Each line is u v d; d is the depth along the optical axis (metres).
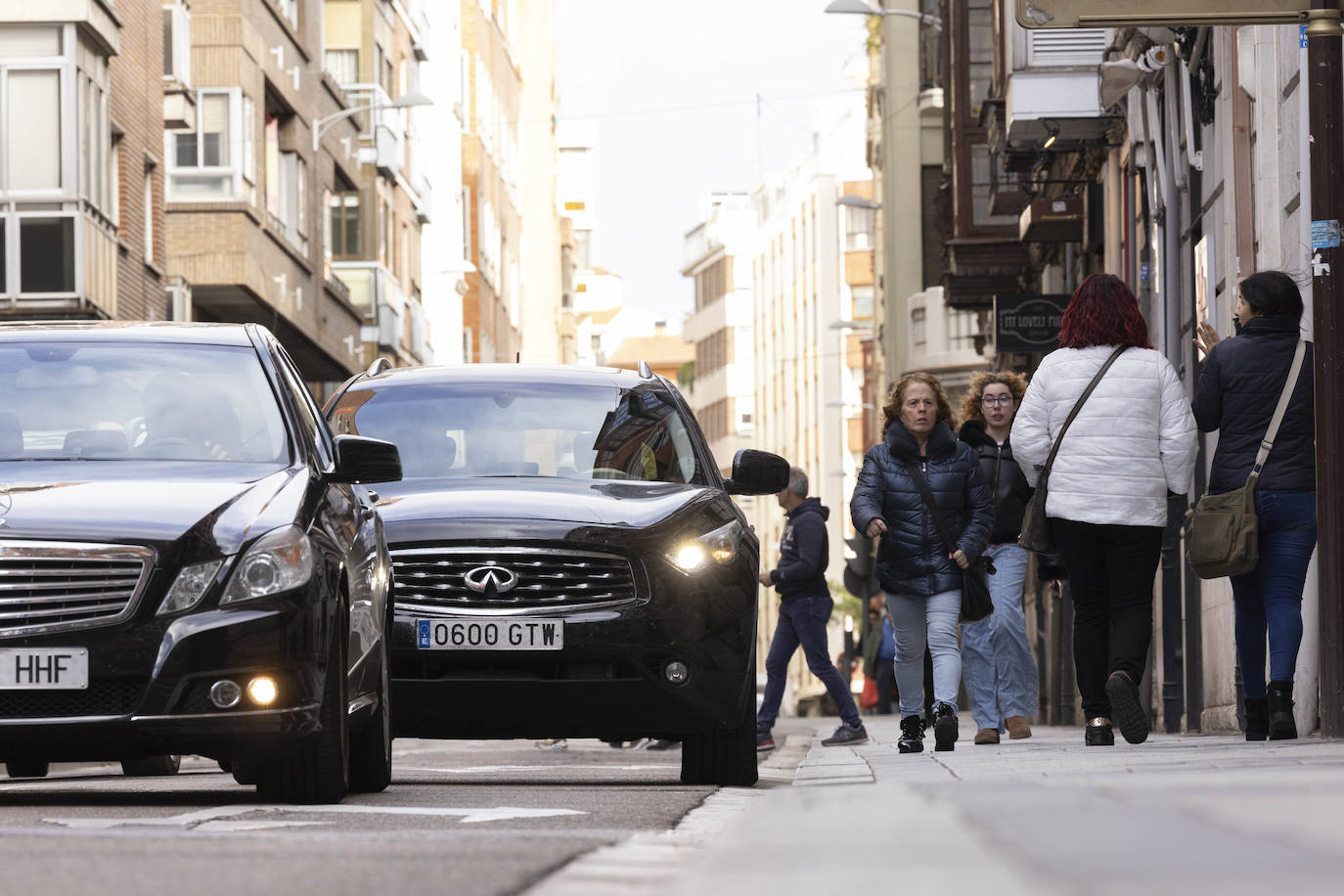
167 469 12.85
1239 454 16.59
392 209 87.75
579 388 17.84
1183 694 29.44
